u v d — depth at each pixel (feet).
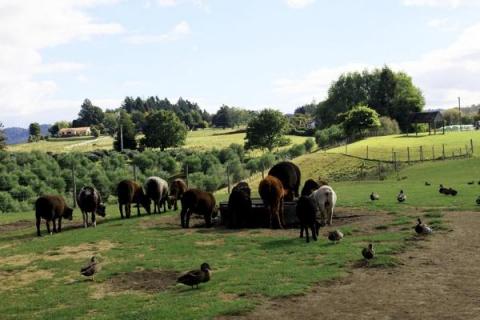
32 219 112.37
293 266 52.85
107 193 190.39
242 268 53.57
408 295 41.73
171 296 45.16
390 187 138.82
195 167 248.93
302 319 37.17
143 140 422.82
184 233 79.30
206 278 47.01
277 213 81.66
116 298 46.34
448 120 563.48
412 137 312.71
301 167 245.65
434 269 49.44
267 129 377.09
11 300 48.52
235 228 82.89
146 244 71.77
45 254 68.80
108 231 83.92
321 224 78.28
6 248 75.31
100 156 292.81
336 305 39.99
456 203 92.68
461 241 60.64
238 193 83.76
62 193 181.88
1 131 323.78
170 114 420.77
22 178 185.37
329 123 464.65
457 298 40.40
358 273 49.19
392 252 56.44
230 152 294.25
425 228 64.75
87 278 54.54
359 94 463.83
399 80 443.32
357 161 239.71
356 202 103.96
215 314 38.50
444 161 207.21
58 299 47.37
